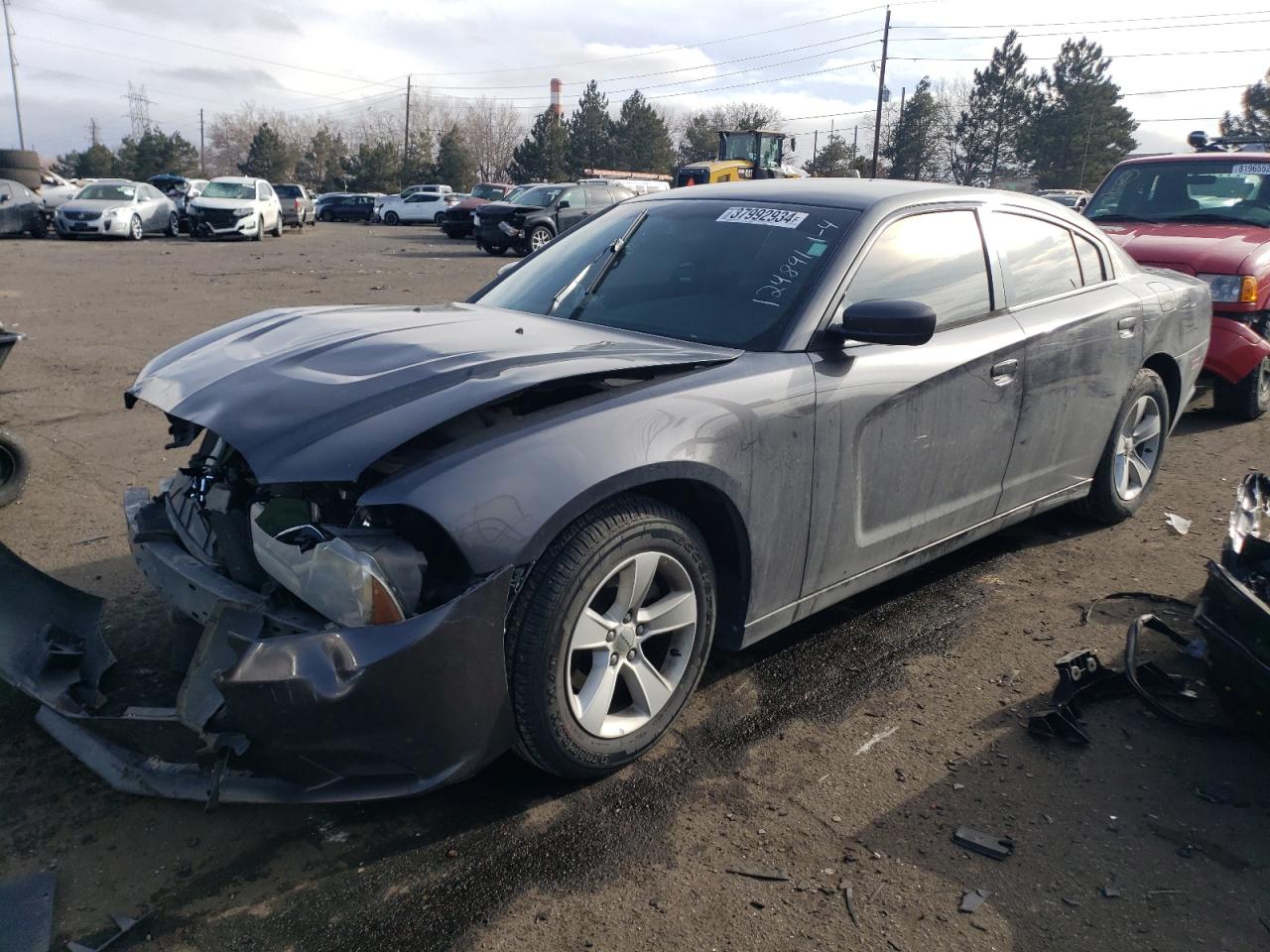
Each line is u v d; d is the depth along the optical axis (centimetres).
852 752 296
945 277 361
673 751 295
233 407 256
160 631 350
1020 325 380
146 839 250
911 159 6762
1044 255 412
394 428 234
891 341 294
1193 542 468
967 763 291
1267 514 326
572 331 319
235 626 248
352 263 1952
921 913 230
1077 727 306
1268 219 720
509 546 234
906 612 392
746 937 222
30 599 294
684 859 247
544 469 242
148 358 881
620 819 262
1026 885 241
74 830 252
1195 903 236
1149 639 371
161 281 1510
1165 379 495
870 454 325
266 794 237
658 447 260
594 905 230
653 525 265
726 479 278
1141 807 272
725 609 307
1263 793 279
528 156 7538
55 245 2267
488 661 237
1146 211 777
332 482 228
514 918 226
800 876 242
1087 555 451
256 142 8688
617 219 396
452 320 329
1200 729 308
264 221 2694
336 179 7938
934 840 256
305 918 225
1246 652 275
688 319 326
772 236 344
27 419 652
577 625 254
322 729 222
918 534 359
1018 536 476
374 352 284
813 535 313
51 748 286
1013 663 351
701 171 2906
